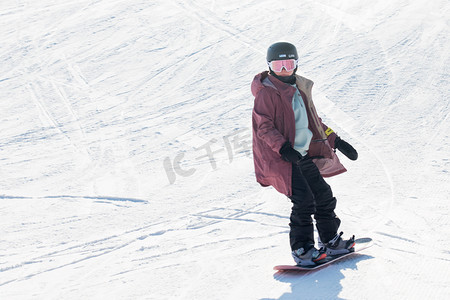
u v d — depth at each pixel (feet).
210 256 46.73
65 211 65.87
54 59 156.97
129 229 57.57
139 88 128.57
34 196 72.64
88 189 74.08
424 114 92.84
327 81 114.93
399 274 39.40
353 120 92.63
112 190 72.74
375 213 55.31
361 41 142.00
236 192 66.90
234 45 152.05
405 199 59.11
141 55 152.56
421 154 75.36
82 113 115.44
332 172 45.01
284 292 37.37
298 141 41.93
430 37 138.92
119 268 46.39
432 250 44.70
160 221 59.26
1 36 183.42
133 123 106.01
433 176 66.49
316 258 40.24
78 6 206.69
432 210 55.31
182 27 172.35
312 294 36.50
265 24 167.12
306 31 156.56
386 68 119.55
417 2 168.86
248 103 110.63
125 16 189.16
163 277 42.75
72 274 46.26
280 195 63.98
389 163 72.43
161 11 190.49
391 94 104.06
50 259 50.75
